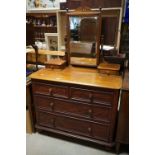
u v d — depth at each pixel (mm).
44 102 1926
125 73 1795
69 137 2072
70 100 1775
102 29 1977
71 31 1976
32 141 2025
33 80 1861
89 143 1979
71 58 2100
